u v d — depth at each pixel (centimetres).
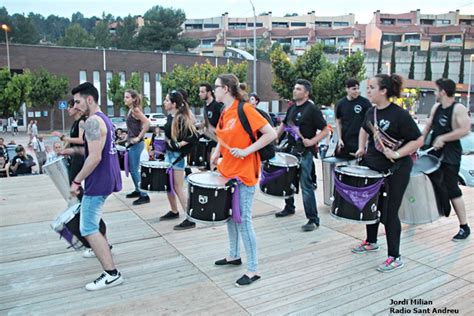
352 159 536
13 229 505
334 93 2800
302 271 382
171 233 488
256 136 343
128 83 3369
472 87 5656
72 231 352
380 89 372
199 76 3356
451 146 449
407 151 365
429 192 446
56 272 385
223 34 9150
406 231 491
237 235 391
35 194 679
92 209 341
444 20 9581
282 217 549
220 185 345
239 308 318
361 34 8769
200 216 352
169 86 3416
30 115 3309
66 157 449
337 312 312
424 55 6225
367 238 430
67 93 3331
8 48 3117
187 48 7512
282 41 9044
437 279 364
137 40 7412
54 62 3309
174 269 389
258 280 363
